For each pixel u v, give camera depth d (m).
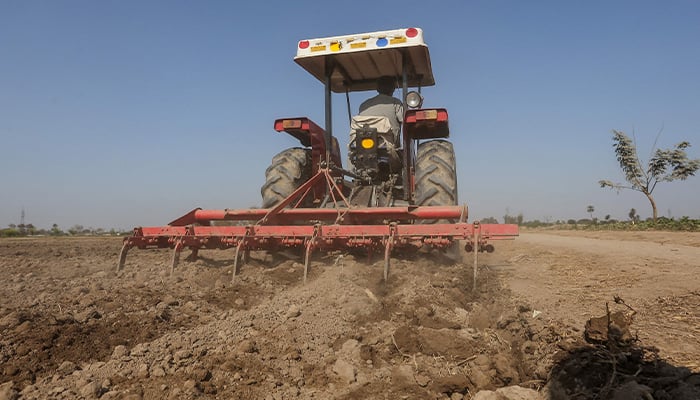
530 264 6.75
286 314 3.60
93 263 6.32
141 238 5.43
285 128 6.64
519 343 3.05
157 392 2.43
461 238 4.54
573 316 3.63
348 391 2.52
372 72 7.38
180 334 3.23
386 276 4.33
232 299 4.13
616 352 2.61
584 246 9.66
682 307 3.88
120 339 3.12
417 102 6.42
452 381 2.50
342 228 4.77
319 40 6.53
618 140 21.42
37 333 3.10
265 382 2.59
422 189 5.96
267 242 5.00
